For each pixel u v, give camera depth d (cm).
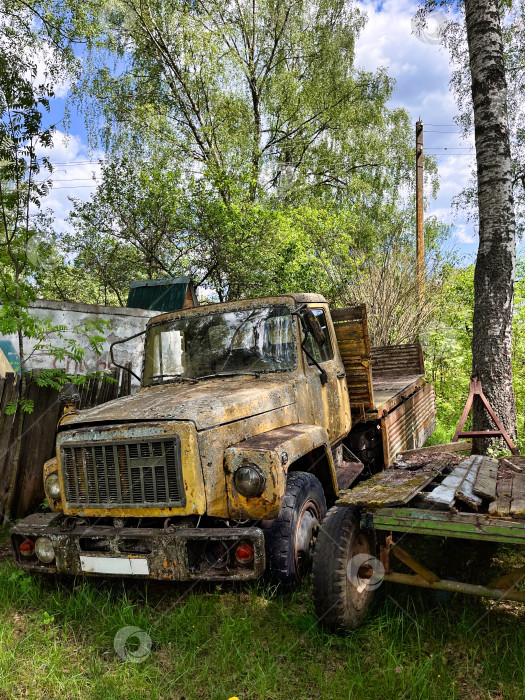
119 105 1789
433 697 250
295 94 2280
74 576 371
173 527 298
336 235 1529
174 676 277
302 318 435
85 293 1809
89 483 322
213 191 1466
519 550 407
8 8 998
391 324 1005
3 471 529
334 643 296
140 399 367
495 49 589
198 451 300
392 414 563
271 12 2211
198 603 335
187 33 1786
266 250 1410
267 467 301
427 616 313
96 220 1560
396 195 2334
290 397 393
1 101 607
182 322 461
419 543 410
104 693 262
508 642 286
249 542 290
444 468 392
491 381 569
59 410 576
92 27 1578
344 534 302
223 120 1947
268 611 324
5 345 768
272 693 261
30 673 283
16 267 603
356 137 2320
